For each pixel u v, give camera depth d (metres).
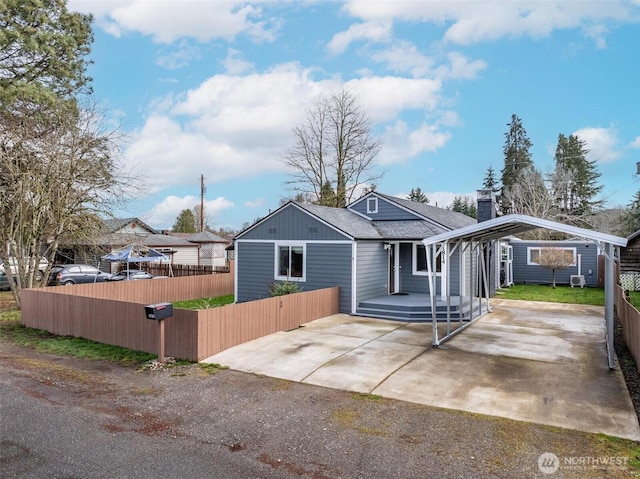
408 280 17.53
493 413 6.24
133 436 5.47
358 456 4.95
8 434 5.50
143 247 22.11
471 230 10.22
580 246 24.27
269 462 4.80
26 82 17.97
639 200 35.84
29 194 16.27
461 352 9.66
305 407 6.47
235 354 9.38
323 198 32.09
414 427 5.76
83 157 17.72
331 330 12.03
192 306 17.42
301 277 15.98
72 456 4.91
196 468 4.65
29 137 16.39
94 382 7.70
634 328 8.64
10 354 9.70
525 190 41.44
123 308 10.14
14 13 18.14
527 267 25.61
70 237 18.08
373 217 19.41
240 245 17.55
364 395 6.97
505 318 14.21
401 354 9.46
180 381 7.72
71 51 19.73
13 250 16.47
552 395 6.96
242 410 6.36
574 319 14.03
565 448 5.16
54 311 11.88
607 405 6.54
